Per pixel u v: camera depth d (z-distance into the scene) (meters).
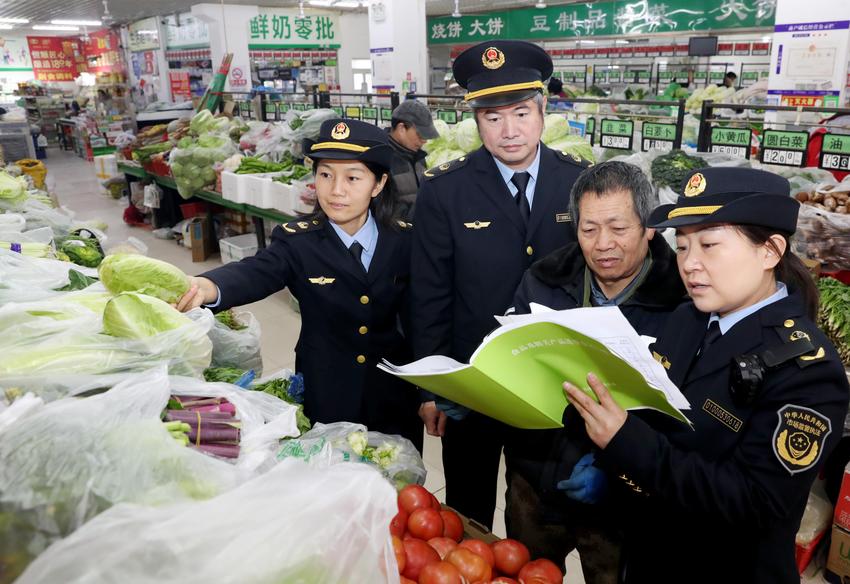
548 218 1.97
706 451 1.16
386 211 2.00
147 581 0.60
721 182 1.05
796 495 1.04
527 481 1.62
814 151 3.67
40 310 1.19
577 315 1.07
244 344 2.04
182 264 6.36
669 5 10.85
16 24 18.23
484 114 1.86
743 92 7.20
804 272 1.12
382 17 9.70
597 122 4.47
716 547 1.22
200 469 0.75
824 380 1.02
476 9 13.84
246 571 0.63
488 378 1.08
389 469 1.59
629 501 1.39
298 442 1.36
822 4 5.46
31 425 0.75
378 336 2.08
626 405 1.18
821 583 2.37
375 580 0.73
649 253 1.44
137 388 0.89
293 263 1.96
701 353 1.20
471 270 2.01
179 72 15.98
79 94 19.59
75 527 0.67
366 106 6.04
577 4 12.30
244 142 6.36
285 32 15.16
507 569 1.33
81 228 2.77
